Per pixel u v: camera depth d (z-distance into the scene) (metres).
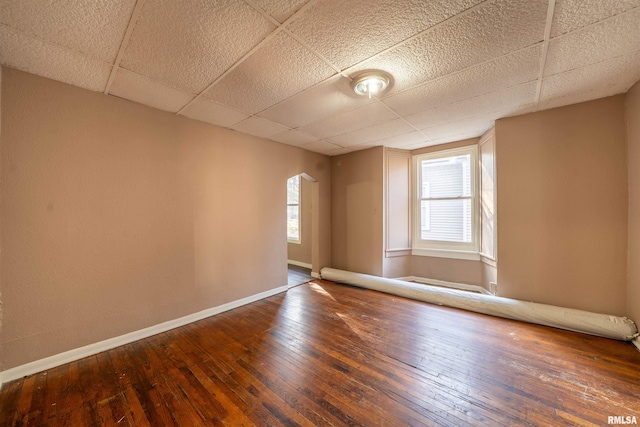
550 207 2.65
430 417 1.43
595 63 1.83
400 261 4.22
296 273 4.89
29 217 1.83
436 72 1.94
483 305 2.83
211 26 1.44
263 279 3.48
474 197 3.70
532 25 1.46
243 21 1.40
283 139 3.61
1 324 1.73
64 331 1.97
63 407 1.53
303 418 1.43
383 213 4.06
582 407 1.48
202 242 2.83
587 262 2.48
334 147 4.11
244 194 3.28
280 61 1.79
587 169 2.47
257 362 1.97
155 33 1.48
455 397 1.58
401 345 2.20
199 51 1.66
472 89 2.21
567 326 2.41
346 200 4.49
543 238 2.69
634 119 2.17
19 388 1.69
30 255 1.84
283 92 2.23
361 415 1.45
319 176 4.47
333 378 1.77
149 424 1.40
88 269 2.09
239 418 1.44
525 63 1.83
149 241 2.43
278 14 1.36
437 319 2.73
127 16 1.35
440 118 2.89
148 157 2.43
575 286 2.54
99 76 1.92
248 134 3.34
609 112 2.36
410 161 4.29
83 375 1.83
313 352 2.11
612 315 2.35
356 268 4.35
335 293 3.68
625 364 1.88
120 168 2.26
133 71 1.87
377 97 2.35
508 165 2.87
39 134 1.87
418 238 4.27
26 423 1.41
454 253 3.86
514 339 2.28
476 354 2.05
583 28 1.48
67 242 1.99
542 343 2.20
